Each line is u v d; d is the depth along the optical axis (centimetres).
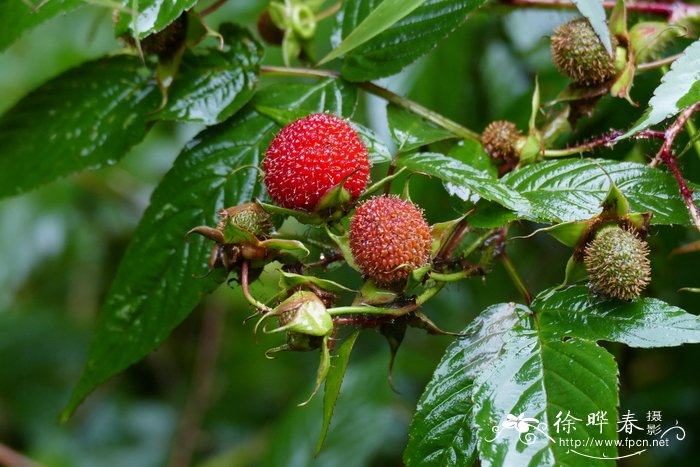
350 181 42
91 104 47
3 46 44
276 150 42
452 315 56
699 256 49
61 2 44
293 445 53
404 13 43
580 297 42
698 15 46
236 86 46
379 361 55
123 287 45
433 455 41
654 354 55
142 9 43
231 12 56
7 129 47
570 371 41
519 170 43
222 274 44
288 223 46
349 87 46
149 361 71
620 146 47
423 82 52
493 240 43
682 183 42
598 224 42
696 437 53
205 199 45
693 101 41
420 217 42
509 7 48
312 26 47
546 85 51
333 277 54
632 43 44
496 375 41
